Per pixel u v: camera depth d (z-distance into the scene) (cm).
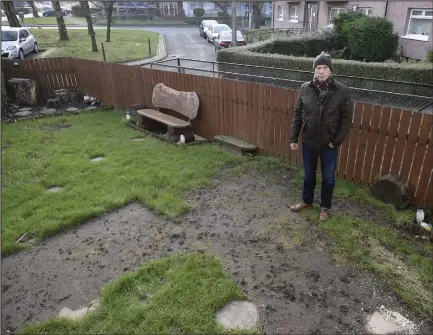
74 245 380
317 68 346
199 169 544
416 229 375
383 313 280
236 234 388
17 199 466
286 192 474
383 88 1042
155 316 279
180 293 301
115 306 291
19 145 674
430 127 390
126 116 830
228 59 1422
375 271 323
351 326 270
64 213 429
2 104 965
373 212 416
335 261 339
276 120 562
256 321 276
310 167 400
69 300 306
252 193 475
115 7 4462
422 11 1470
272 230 391
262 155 600
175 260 344
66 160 596
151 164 570
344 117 357
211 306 288
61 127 802
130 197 465
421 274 316
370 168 462
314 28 2370
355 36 1562
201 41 2855
